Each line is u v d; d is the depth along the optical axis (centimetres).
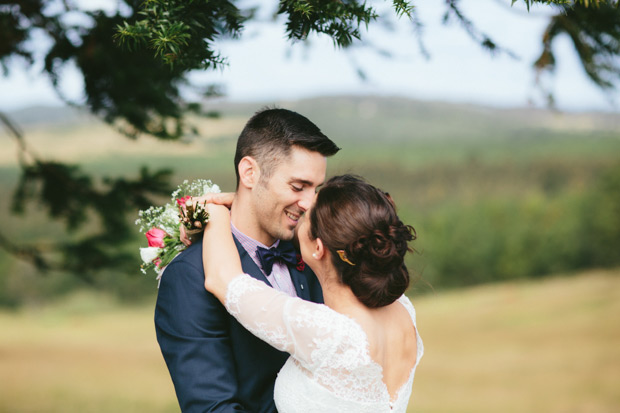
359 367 142
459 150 7069
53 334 2950
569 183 5388
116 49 301
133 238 448
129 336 2841
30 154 420
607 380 1588
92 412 1216
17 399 1333
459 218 4578
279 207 165
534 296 3088
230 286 154
